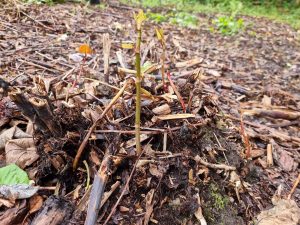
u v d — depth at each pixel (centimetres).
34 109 24
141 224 24
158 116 28
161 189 25
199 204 25
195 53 69
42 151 25
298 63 81
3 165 26
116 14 89
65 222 23
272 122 45
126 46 24
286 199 29
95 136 26
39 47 49
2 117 29
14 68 40
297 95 57
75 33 60
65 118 26
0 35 51
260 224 26
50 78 36
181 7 141
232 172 28
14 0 67
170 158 26
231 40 96
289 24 149
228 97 49
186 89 31
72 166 25
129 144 26
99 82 31
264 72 68
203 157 28
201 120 29
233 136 33
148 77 32
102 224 23
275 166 34
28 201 24
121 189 25
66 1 89
